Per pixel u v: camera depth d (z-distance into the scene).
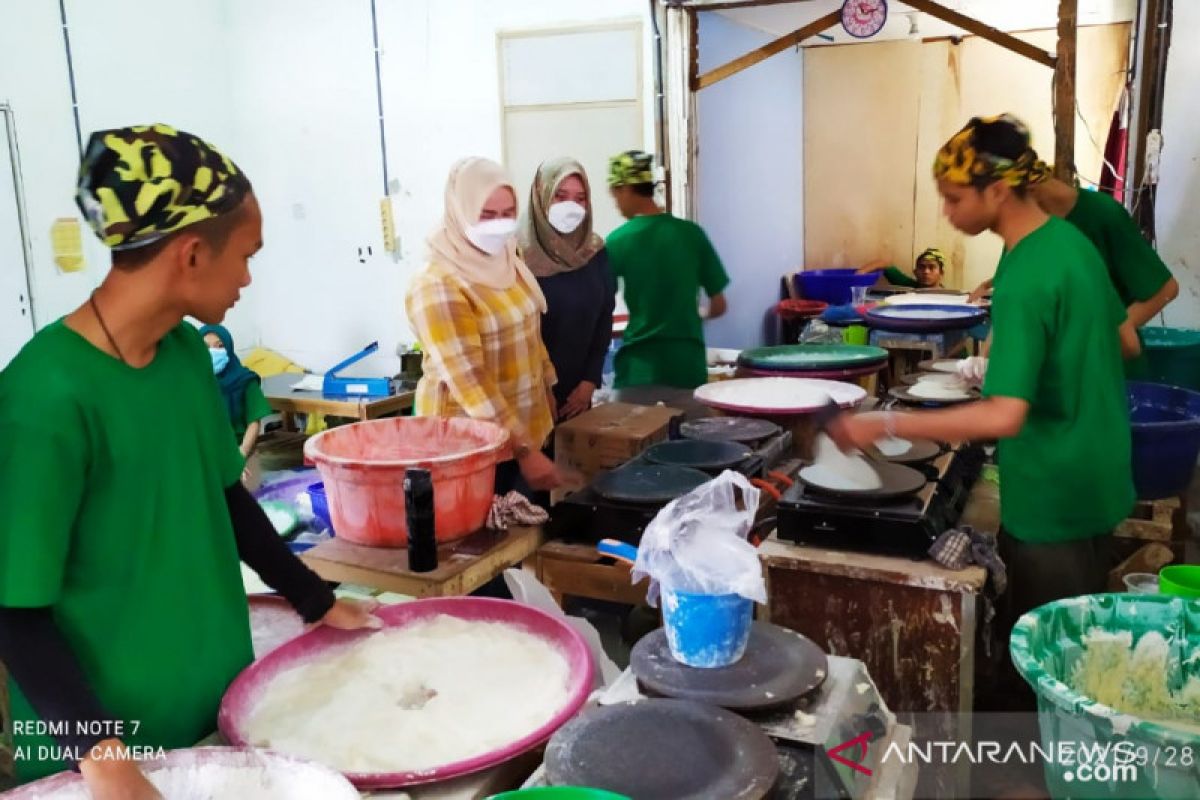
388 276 5.70
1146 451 2.71
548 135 5.00
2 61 4.73
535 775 1.23
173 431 1.23
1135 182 4.07
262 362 6.00
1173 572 1.90
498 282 2.43
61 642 1.11
